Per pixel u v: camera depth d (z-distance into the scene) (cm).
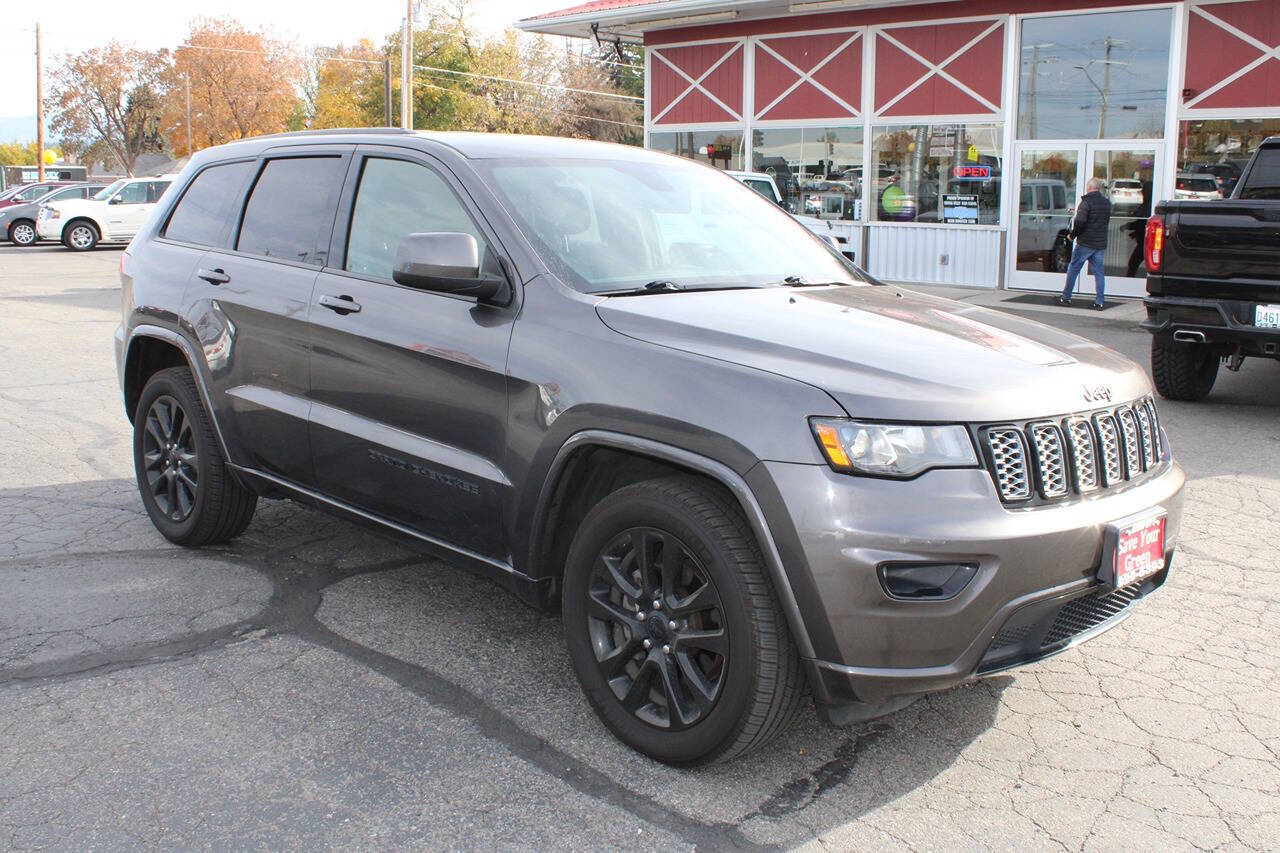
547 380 325
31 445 695
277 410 420
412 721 336
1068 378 307
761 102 1947
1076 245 1447
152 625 406
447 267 336
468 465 350
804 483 273
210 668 371
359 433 385
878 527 268
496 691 357
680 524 295
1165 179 1538
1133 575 304
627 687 321
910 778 309
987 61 1678
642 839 276
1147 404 336
